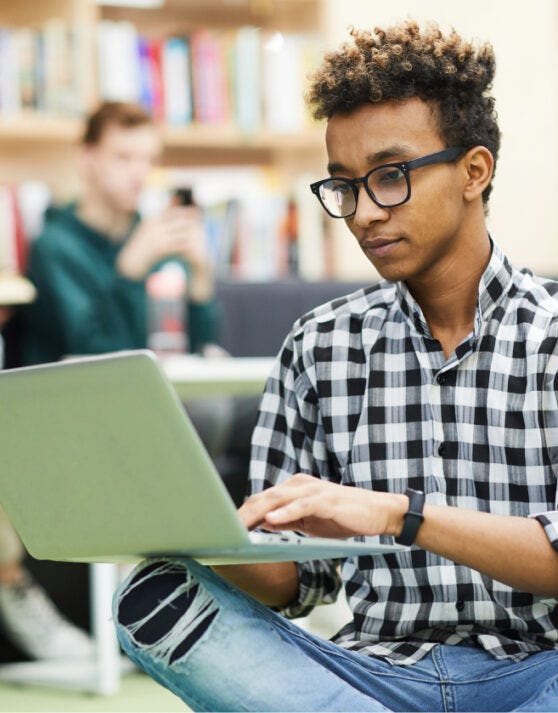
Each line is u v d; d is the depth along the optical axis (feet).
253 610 4.85
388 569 5.43
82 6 14.67
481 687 5.16
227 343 12.29
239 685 4.68
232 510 4.37
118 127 12.17
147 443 4.42
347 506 4.71
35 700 10.22
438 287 5.47
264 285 12.42
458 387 5.43
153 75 14.73
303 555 4.70
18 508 5.06
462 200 5.37
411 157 5.20
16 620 11.30
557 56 15.46
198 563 4.81
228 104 14.98
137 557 4.90
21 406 4.69
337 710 4.79
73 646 11.37
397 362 5.58
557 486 5.19
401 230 5.22
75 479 4.74
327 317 5.85
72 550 5.00
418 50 5.24
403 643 5.36
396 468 5.49
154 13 15.51
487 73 5.45
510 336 5.40
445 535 4.81
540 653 5.23
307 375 5.79
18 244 14.01
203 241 12.38
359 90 5.21
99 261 12.14
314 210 14.79
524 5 15.35
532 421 5.29
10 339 12.19
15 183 14.84
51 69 14.32
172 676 4.72
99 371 4.37
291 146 15.40
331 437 5.68
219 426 11.84
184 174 15.55
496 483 5.33
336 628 10.99
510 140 15.39
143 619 4.67
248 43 15.01
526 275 5.58
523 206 15.43
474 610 5.29
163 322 13.28
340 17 15.10
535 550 4.84
